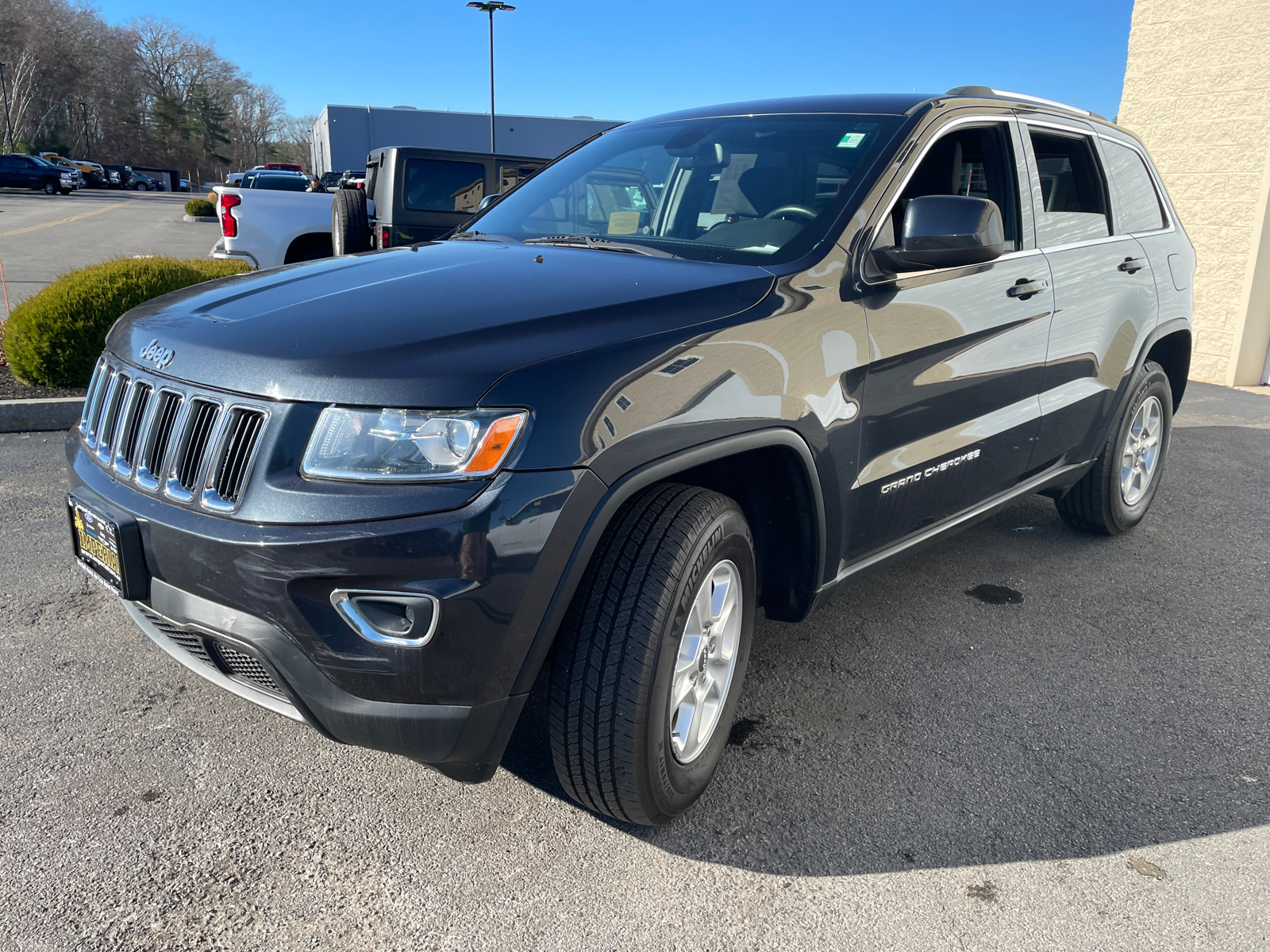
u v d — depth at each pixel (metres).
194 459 1.99
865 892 2.09
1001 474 3.33
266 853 2.14
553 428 1.83
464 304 2.13
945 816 2.36
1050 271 3.33
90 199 42.56
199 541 1.89
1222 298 8.88
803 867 2.16
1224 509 5.01
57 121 90.06
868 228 2.64
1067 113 3.67
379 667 1.81
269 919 1.94
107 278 6.40
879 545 2.86
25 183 44.91
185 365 2.05
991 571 4.05
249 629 1.87
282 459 1.84
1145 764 2.62
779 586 2.65
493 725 1.89
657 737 2.06
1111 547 4.40
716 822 2.31
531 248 2.85
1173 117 9.12
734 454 2.24
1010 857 2.22
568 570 1.88
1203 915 2.05
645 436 1.95
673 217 2.96
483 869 2.12
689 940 1.93
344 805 2.32
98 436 2.33
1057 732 2.78
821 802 2.40
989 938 1.96
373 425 1.80
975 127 3.10
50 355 6.14
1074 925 2.01
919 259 2.52
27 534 3.98
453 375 1.82
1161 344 4.43
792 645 3.28
